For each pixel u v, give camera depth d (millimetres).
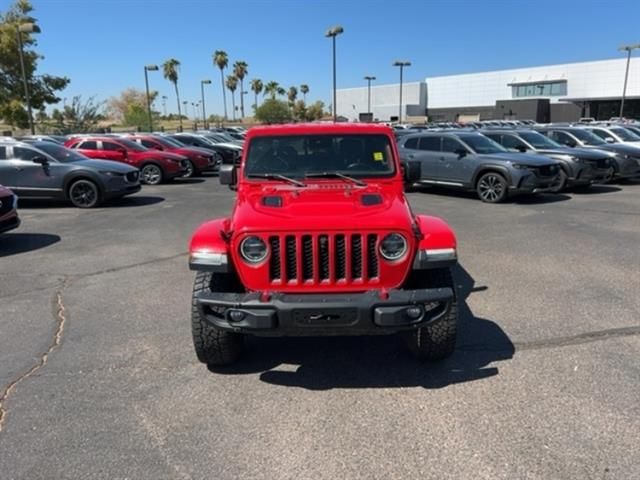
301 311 3326
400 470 2812
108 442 3104
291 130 4652
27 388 3748
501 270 6469
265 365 4105
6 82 45812
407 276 3596
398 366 4031
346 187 4336
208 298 3479
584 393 3543
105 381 3852
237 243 3533
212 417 3369
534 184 11633
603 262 6777
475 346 4324
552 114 72938
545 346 4289
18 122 46031
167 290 5945
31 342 4551
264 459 2932
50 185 12203
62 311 5309
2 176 12180
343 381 3824
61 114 50250
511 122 49469
